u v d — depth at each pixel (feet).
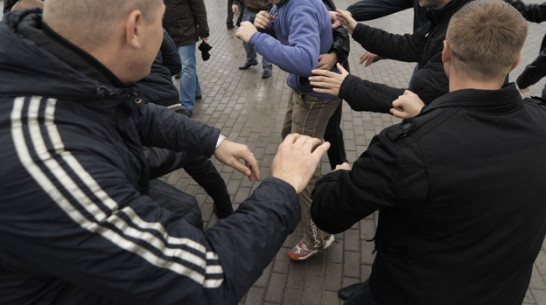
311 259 8.52
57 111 2.51
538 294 7.59
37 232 2.37
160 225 2.65
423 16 7.74
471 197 3.25
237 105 16.12
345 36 7.45
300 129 7.84
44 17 2.60
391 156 3.36
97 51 2.69
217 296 2.76
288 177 3.40
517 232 3.48
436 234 3.54
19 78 2.46
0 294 2.77
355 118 14.70
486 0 3.45
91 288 2.58
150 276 2.55
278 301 7.64
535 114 3.53
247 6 14.65
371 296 4.75
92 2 2.53
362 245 8.87
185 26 13.70
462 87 3.52
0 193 2.31
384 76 18.84
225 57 21.99
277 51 6.17
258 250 2.95
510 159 3.26
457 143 3.22
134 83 3.17
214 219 9.74
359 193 3.65
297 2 6.52
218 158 5.01
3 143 2.32
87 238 2.40
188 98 15.01
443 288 3.69
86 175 2.42
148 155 6.35
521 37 3.21
